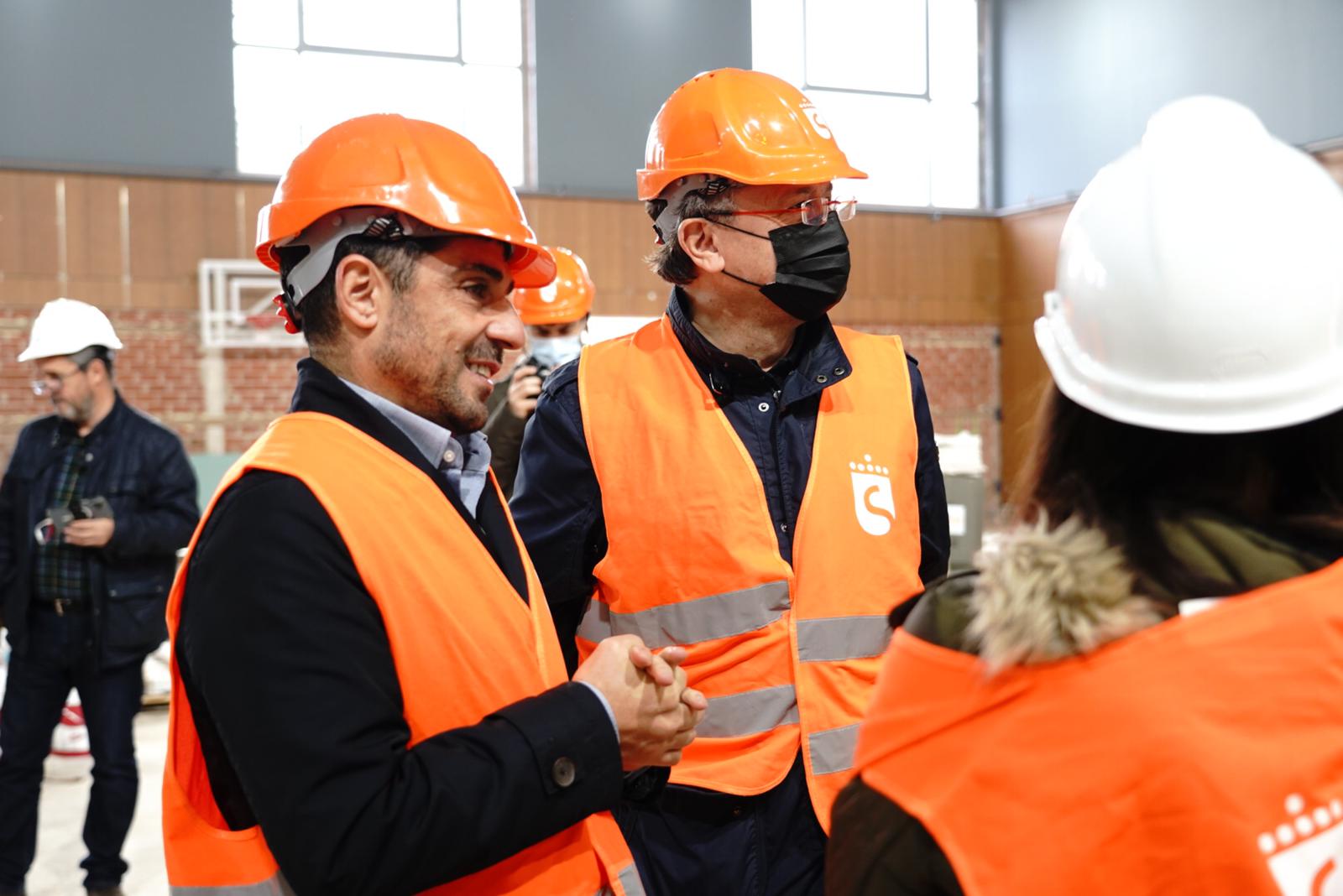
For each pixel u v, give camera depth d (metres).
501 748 1.01
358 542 1.02
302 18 10.03
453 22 10.48
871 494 1.64
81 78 9.29
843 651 1.59
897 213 12.02
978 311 12.38
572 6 10.67
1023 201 12.27
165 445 3.46
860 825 0.77
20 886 3.41
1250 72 9.88
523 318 3.66
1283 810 0.66
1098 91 11.29
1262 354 0.75
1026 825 0.69
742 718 1.57
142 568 3.41
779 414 1.65
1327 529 0.76
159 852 3.79
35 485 3.35
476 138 10.59
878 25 12.09
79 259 9.19
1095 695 0.70
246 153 9.88
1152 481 0.79
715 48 11.19
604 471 1.65
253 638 0.97
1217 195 0.77
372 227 1.10
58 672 3.37
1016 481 0.87
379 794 0.95
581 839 1.17
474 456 1.24
